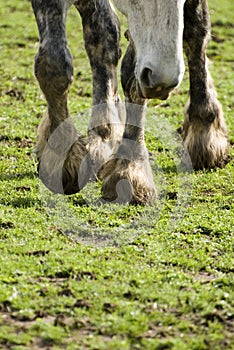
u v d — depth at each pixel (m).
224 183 14.79
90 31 13.45
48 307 9.77
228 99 21.20
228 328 9.47
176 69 11.03
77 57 26.14
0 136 17.56
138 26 11.42
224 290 10.34
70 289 10.12
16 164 15.65
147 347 8.93
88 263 11.02
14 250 11.40
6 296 9.93
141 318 9.47
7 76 23.19
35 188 14.14
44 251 11.41
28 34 28.77
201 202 13.95
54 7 12.77
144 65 11.11
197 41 14.73
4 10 32.69
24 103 20.62
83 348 8.93
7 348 8.95
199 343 9.00
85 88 22.41
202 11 14.59
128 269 10.87
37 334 9.19
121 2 11.88
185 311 9.74
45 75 12.87
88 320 9.52
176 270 11.03
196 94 15.11
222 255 11.65
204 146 15.26
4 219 12.55
